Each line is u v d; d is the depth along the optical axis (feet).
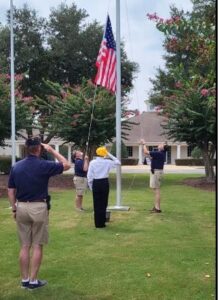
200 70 24.02
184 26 21.18
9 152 154.30
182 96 71.05
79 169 43.45
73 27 97.45
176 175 101.81
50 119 81.61
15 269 23.13
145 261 24.41
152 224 35.81
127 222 36.70
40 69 97.86
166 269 22.84
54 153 20.18
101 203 34.19
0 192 61.00
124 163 160.25
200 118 70.18
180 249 27.07
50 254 26.07
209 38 20.94
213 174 77.10
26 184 19.52
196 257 25.18
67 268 23.18
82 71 98.94
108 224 35.81
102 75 42.68
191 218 38.81
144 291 19.54
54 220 38.04
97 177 33.91
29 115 73.56
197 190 65.77
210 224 35.81
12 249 27.53
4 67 89.76
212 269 22.74
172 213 41.73
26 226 19.89
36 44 97.35
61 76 100.32
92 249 27.30
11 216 40.86
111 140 79.30
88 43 97.50
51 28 98.94
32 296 19.02
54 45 95.66
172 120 75.46
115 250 26.99
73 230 33.42
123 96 105.09
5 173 104.47
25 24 96.94
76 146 78.89
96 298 18.74
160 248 27.37
